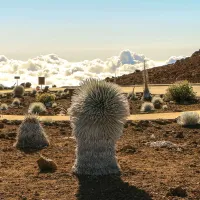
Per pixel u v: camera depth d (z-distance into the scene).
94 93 10.41
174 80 50.72
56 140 16.12
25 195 8.95
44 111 26.53
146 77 34.44
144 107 26.44
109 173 10.41
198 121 19.19
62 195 8.97
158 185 9.54
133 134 17.33
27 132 14.69
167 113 24.42
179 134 16.56
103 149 10.41
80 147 10.50
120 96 10.66
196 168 11.16
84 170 10.43
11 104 33.09
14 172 11.02
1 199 8.70
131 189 9.28
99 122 10.20
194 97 31.41
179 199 8.61
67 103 33.00
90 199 8.72
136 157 12.66
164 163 11.78
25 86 54.31
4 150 14.05
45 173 10.74
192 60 59.31
